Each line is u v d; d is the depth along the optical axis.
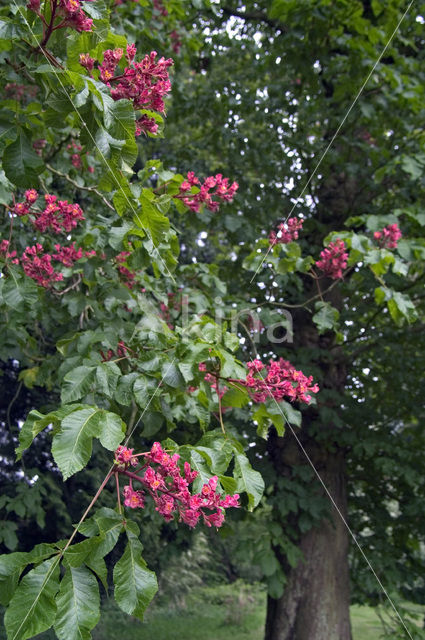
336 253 3.43
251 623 14.88
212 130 6.38
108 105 1.69
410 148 5.62
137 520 6.24
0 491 7.96
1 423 8.85
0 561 1.41
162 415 2.47
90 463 8.79
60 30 1.82
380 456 6.71
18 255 3.68
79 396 2.14
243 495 5.72
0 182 2.38
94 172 4.07
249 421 5.97
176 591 15.79
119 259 3.10
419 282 5.93
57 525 8.50
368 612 16.02
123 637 12.42
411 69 5.64
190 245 8.70
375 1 5.41
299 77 6.41
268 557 5.71
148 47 4.25
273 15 5.34
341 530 6.59
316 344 6.57
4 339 3.66
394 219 3.98
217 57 6.86
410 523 6.77
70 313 3.07
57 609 1.36
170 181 2.56
